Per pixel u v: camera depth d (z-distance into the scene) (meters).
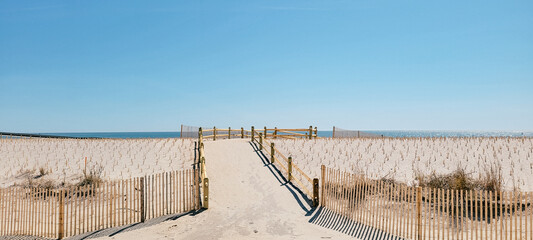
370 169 17.02
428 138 23.05
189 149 22.64
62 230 9.91
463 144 20.00
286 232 9.65
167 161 20.12
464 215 10.25
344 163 18.44
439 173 15.28
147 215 11.95
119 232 9.84
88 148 23.50
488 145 19.06
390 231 9.12
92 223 10.92
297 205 12.72
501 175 14.13
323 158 19.59
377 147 21.12
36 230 10.59
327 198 12.16
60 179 16.95
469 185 12.52
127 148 23.42
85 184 15.72
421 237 8.27
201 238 9.17
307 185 15.41
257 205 12.72
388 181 14.48
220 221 10.77
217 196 13.91
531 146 17.84
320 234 9.41
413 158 18.19
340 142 23.19
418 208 8.36
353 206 10.57
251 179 16.31
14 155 21.72
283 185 15.33
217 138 28.39
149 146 23.86
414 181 14.50
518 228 9.00
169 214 11.77
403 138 23.81
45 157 21.36
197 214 11.57
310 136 28.81
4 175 17.92
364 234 9.17
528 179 13.62
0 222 10.76
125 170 18.62
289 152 21.27
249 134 29.58
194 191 12.39
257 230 9.86
